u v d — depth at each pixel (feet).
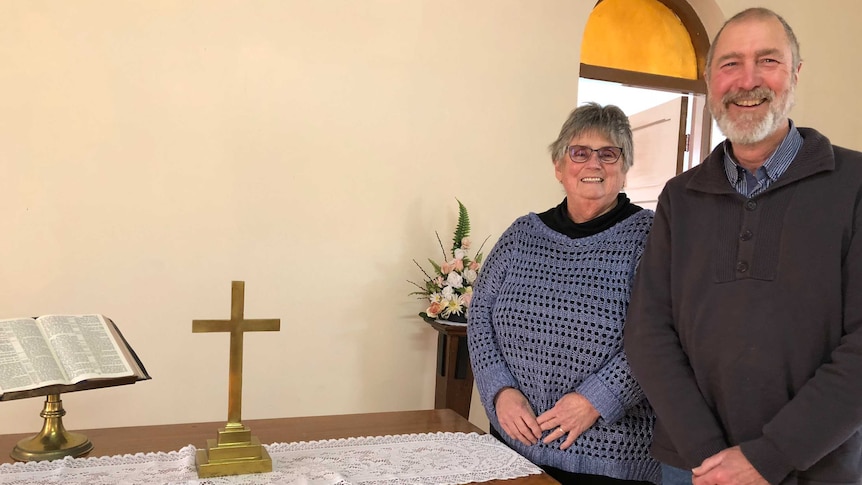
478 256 9.98
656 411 4.80
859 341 4.04
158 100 8.67
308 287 9.45
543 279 5.77
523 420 5.48
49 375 4.51
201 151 8.88
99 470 4.34
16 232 8.19
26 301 8.25
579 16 10.80
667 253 5.04
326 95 9.44
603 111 5.75
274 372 9.34
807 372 4.28
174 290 8.83
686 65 12.59
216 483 4.16
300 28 9.28
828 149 4.47
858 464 4.32
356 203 9.65
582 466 5.38
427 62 9.95
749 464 4.16
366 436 5.31
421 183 9.98
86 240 8.46
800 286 4.30
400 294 9.95
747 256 4.53
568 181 5.81
